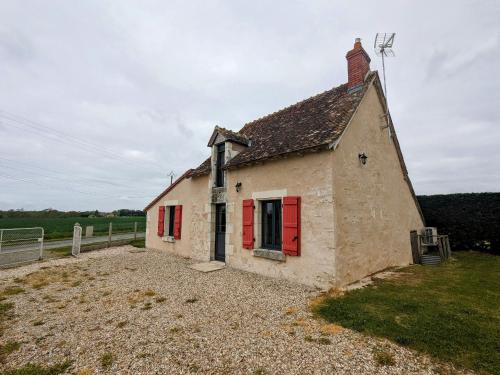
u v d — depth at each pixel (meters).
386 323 3.99
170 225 12.67
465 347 3.29
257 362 3.17
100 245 13.49
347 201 6.51
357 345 3.46
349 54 8.27
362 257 6.93
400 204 9.48
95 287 6.38
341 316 4.34
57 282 6.89
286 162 7.03
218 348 3.51
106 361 3.24
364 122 7.64
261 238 7.76
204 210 10.12
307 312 4.66
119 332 4.01
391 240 8.57
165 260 9.95
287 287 6.15
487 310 4.46
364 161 7.30
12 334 3.99
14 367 3.16
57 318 4.57
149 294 5.78
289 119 9.23
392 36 8.13
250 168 8.08
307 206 6.45
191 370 3.04
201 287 6.26
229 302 5.22
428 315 4.25
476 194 11.46
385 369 2.95
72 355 3.40
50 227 26.77
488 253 10.88
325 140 6.06
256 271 7.61
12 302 5.38
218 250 9.65
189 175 11.04
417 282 6.39
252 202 7.79
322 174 6.20
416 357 3.15
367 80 8.10
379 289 5.80
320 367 3.03
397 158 9.55
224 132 9.38
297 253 6.43
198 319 4.45
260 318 4.45
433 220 12.54
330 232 5.93
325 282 5.92
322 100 8.97
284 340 3.67
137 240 16.33
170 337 3.83
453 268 8.16
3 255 9.12
